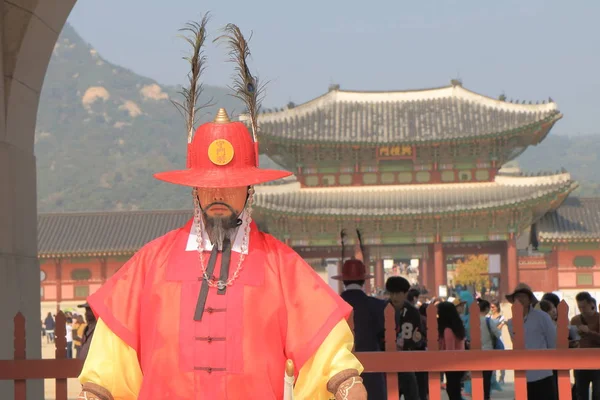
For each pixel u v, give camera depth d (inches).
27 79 359.9
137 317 150.4
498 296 2273.6
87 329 405.1
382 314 340.5
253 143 155.3
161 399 143.8
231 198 150.8
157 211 2613.2
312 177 2225.6
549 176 2160.4
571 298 1985.7
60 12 371.6
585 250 2251.5
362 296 342.6
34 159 370.0
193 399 143.0
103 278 2492.6
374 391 329.1
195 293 147.3
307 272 153.5
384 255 2250.2
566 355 227.1
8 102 341.7
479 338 232.4
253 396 143.3
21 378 238.8
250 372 143.3
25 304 342.0
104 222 2566.4
